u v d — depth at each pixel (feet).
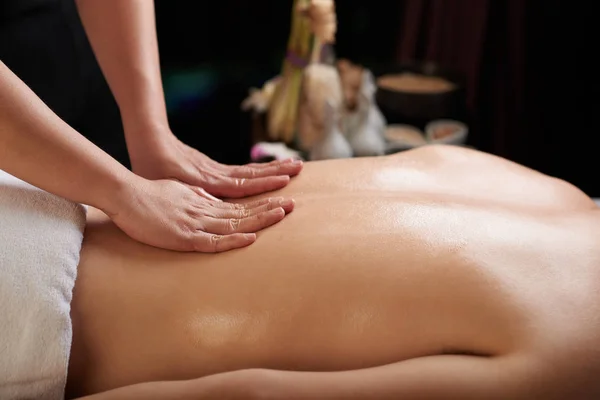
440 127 6.04
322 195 2.71
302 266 2.25
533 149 8.71
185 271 2.32
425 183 2.81
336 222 2.41
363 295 2.15
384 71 6.72
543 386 1.96
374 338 2.12
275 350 2.16
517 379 1.95
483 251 2.24
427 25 8.25
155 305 2.23
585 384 1.99
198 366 2.17
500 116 8.56
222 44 9.63
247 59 9.70
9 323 2.03
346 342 2.13
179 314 2.21
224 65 9.72
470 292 2.12
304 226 2.42
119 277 2.33
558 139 8.66
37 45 5.44
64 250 2.23
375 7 8.78
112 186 2.42
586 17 8.17
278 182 2.82
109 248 2.46
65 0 5.73
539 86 8.52
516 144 8.68
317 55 5.76
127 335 2.21
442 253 2.22
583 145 8.64
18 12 5.26
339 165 2.94
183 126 9.29
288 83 5.81
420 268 2.19
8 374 2.01
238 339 2.17
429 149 3.11
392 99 6.15
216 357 2.17
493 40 8.27
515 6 8.04
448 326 2.09
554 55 8.39
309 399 1.90
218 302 2.21
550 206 2.77
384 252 2.25
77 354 2.22
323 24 5.61
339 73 5.98
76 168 2.37
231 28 9.52
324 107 5.37
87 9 3.23
